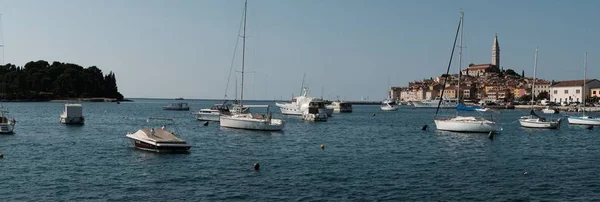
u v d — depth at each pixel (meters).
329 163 41.09
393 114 161.38
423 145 56.50
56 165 38.38
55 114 126.56
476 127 72.19
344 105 175.38
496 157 46.09
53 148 48.84
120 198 28.09
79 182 32.09
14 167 37.22
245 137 63.75
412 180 33.88
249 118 75.12
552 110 167.62
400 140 62.66
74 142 54.72
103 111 160.88
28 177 33.44
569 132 78.81
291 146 53.94
